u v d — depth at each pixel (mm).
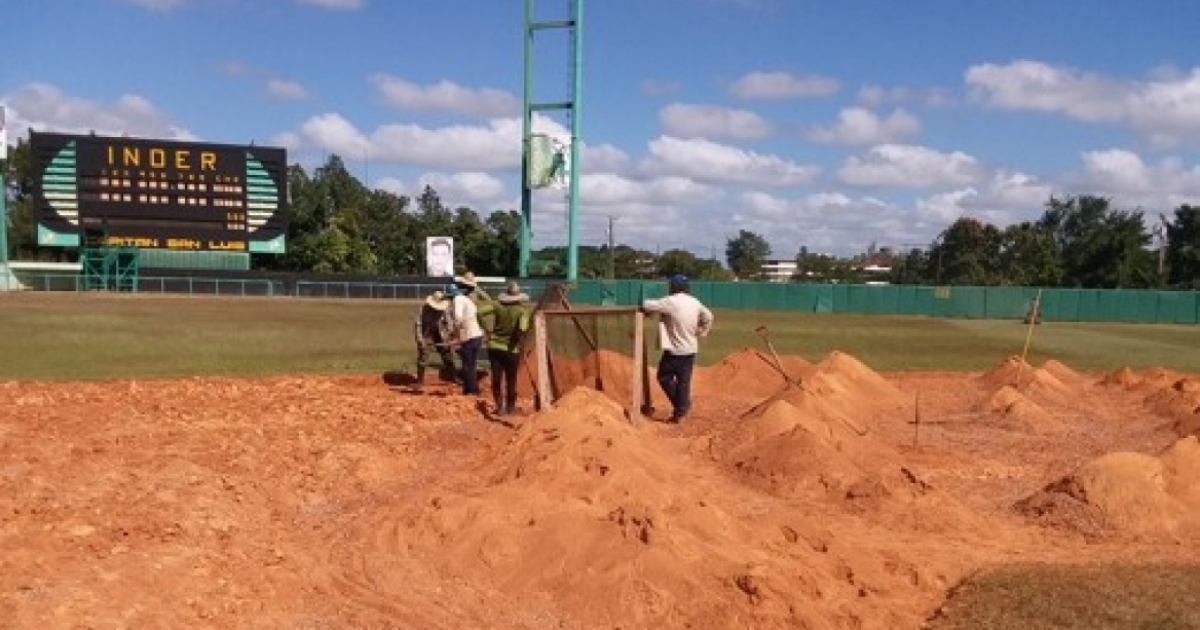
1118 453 9227
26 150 91688
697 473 10016
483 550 7137
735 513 8289
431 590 6695
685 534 7109
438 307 16406
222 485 8547
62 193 56312
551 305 14688
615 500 7762
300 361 20406
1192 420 13273
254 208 59875
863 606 6559
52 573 6055
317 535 7762
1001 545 8078
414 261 89062
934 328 40969
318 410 13250
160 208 58062
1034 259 84312
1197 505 8852
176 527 7172
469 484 9039
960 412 15109
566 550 6953
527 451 9039
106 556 6434
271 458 9859
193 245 58938
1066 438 12969
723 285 65625
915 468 10766
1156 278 77500
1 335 25188
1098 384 18562
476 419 13008
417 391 15758
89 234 57156
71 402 13367
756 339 31422
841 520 8578
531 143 60312
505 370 13398
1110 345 31641
